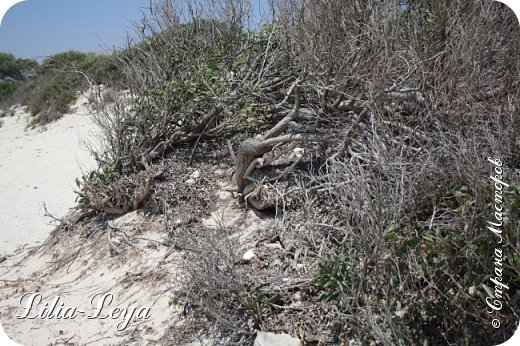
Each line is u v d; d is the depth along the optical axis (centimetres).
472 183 285
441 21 404
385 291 294
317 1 425
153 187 523
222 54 618
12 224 650
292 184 438
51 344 386
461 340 278
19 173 902
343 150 412
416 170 320
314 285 334
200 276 340
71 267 498
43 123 1288
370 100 373
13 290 481
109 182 548
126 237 491
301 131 439
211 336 339
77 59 1445
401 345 265
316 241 377
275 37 567
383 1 420
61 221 577
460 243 287
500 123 334
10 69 1978
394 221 287
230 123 591
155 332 366
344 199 311
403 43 414
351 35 402
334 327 311
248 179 459
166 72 610
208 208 479
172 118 588
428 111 359
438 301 292
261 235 410
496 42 390
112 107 645
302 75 440
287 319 325
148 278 426
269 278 352
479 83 356
